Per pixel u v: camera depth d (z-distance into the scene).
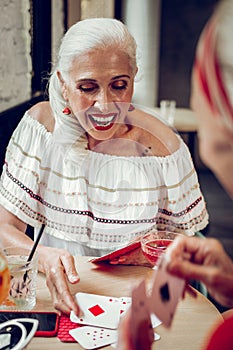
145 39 5.14
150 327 0.70
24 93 2.81
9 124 2.44
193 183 1.66
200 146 0.49
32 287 1.21
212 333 0.65
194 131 3.71
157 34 5.24
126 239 1.62
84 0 3.89
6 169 1.76
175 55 5.62
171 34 5.56
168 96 5.76
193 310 1.23
